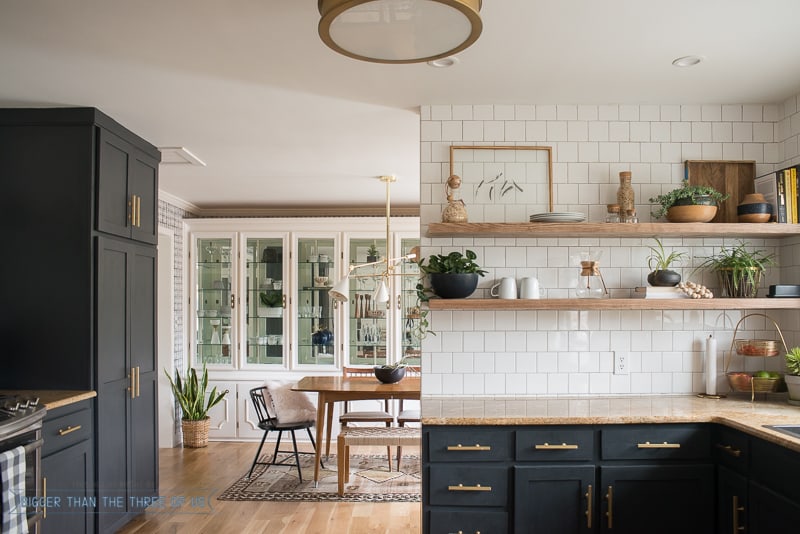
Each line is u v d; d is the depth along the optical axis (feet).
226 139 12.87
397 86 9.83
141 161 12.52
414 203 21.43
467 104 10.88
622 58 8.69
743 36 7.95
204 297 20.83
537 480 8.89
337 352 20.63
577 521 8.90
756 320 11.03
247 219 20.65
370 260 20.94
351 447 19.20
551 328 10.91
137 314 12.25
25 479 8.34
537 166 10.93
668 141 10.98
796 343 10.62
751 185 10.98
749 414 9.04
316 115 11.27
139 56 8.43
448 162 10.88
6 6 6.94
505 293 10.41
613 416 8.94
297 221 20.71
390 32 5.95
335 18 5.65
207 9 7.03
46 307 10.44
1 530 7.65
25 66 8.75
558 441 8.93
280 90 9.88
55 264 10.46
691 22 7.51
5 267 10.50
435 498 8.89
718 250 11.07
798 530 7.07
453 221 10.17
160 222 19.01
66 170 10.53
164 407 19.26
